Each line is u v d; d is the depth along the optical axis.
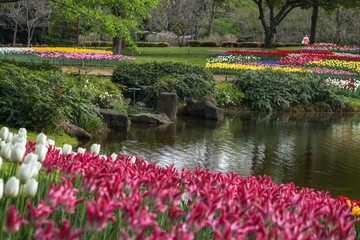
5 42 51.12
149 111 16.02
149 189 2.74
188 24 53.56
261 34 66.00
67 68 21.97
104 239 2.49
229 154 10.43
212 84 19.70
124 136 11.98
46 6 46.19
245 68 25.80
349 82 25.34
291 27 67.12
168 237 1.95
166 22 53.62
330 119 19.05
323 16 63.94
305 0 45.78
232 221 2.19
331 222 2.45
